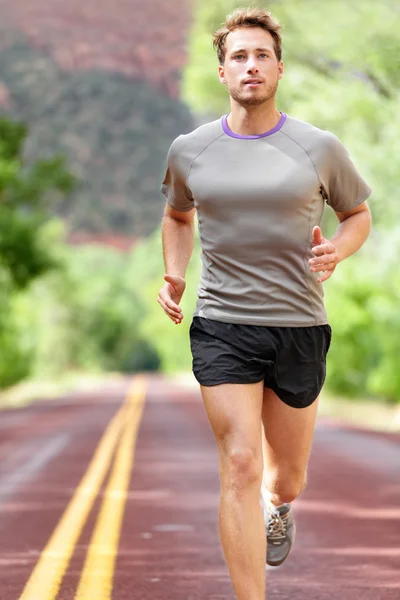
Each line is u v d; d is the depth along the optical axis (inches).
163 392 4817.9
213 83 2760.8
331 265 399.5
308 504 905.5
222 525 397.1
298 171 410.0
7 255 3452.3
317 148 413.7
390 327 2564.0
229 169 414.6
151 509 873.5
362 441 1620.3
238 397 406.3
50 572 603.2
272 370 415.2
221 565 628.7
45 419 2500.0
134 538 731.4
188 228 458.6
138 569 614.5
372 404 2864.2
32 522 808.9
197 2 2731.3
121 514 845.8
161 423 2180.1
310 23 2346.2
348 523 796.6
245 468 398.0
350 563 633.6
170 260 452.8
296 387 421.4
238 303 417.4
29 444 1633.9
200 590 555.8
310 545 700.7
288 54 2436.0
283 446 434.6
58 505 905.5
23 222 3442.4
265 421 432.1
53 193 3622.0
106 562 637.3
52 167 3533.5
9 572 605.0
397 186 2154.3
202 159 419.8
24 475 1161.4
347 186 423.8
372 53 2271.2
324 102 2293.3
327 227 2775.6
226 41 418.3
